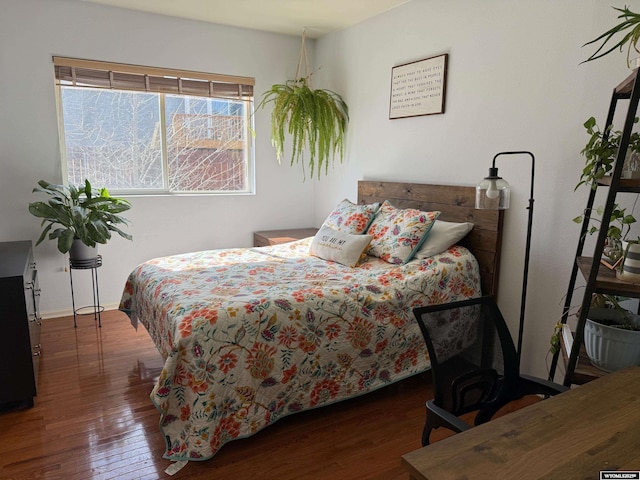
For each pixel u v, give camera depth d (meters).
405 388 2.59
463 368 1.47
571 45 2.25
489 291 2.71
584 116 2.22
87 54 3.43
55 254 3.55
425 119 3.16
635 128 2.00
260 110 4.19
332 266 2.83
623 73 2.04
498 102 2.64
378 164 3.66
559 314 2.40
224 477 1.82
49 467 1.85
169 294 2.29
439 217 3.02
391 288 2.42
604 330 1.61
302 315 2.12
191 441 1.86
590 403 1.14
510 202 2.62
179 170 4.01
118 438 2.06
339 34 3.99
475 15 2.74
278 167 4.37
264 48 4.11
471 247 2.83
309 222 4.64
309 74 4.31
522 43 2.48
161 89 3.76
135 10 3.53
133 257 3.85
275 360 2.05
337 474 1.85
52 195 3.25
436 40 3.02
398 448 2.03
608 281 1.53
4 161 3.29
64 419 2.21
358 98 3.82
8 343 2.19
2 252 2.79
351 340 2.25
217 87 3.98
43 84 3.33
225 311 1.97
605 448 0.95
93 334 3.29
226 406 1.93
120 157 3.76
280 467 1.89
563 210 2.34
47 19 3.27
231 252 3.23
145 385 2.56
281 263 2.90
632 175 1.56
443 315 1.46
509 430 1.02
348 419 2.26
